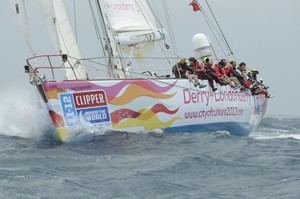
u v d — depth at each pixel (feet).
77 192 83.25
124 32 147.84
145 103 130.72
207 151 119.03
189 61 144.46
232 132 155.12
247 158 111.24
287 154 117.29
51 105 120.26
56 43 137.90
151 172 96.63
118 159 108.27
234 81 155.33
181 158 106.22
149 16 152.76
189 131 139.74
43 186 86.02
